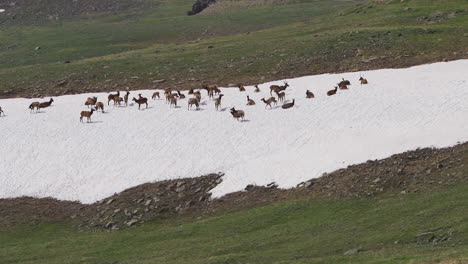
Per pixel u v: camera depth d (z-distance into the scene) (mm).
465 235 46500
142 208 63500
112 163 72188
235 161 69250
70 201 66875
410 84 81250
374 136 68312
